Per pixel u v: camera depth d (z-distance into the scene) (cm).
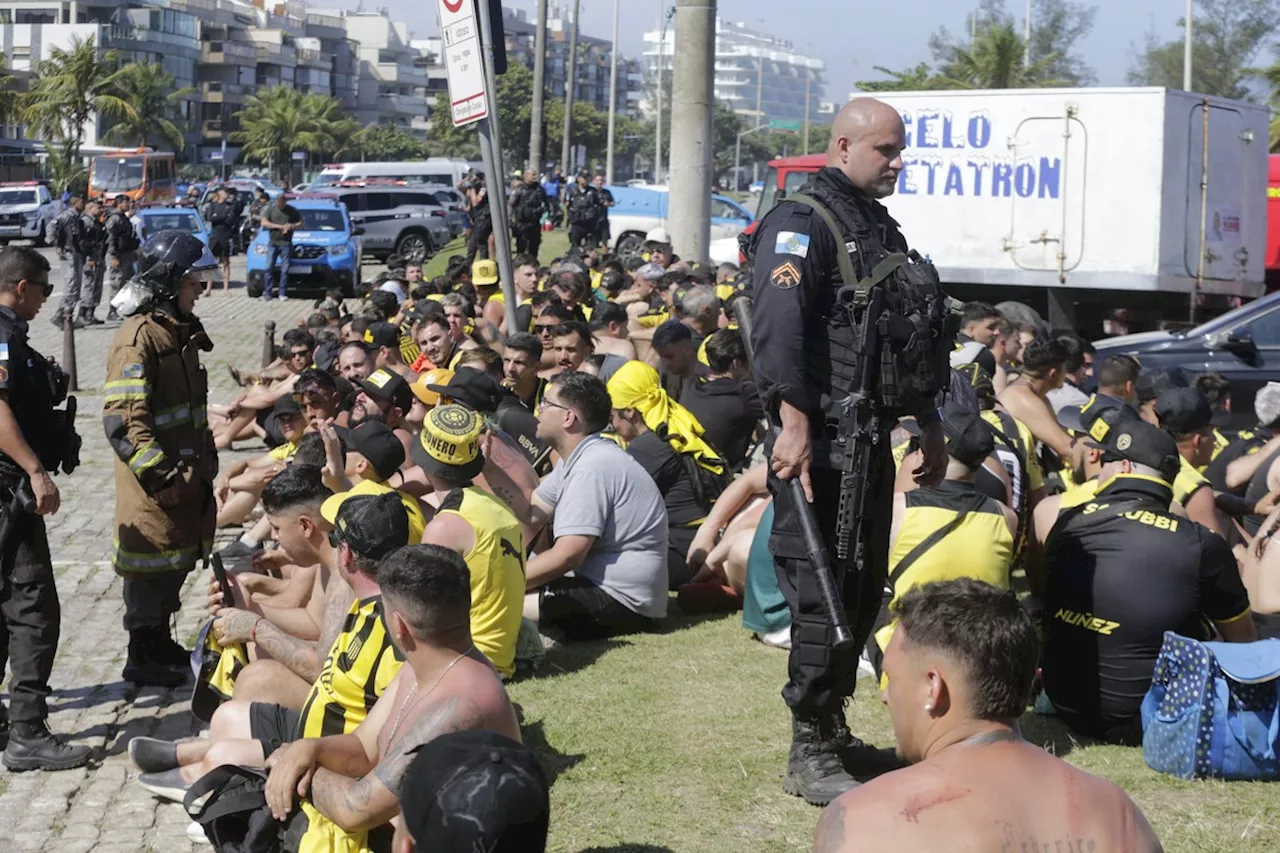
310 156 11181
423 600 381
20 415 614
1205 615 537
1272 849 449
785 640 686
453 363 1025
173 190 5322
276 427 1103
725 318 1312
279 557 657
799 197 458
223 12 13250
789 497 457
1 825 550
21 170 7838
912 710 261
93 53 8012
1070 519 550
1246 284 1725
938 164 1725
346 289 2948
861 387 445
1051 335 984
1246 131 1706
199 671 592
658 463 791
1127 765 522
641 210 3916
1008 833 241
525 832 241
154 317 677
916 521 568
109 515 1121
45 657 615
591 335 1030
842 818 248
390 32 16900
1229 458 785
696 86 1678
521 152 10706
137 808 566
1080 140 1647
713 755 546
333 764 414
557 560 695
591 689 633
